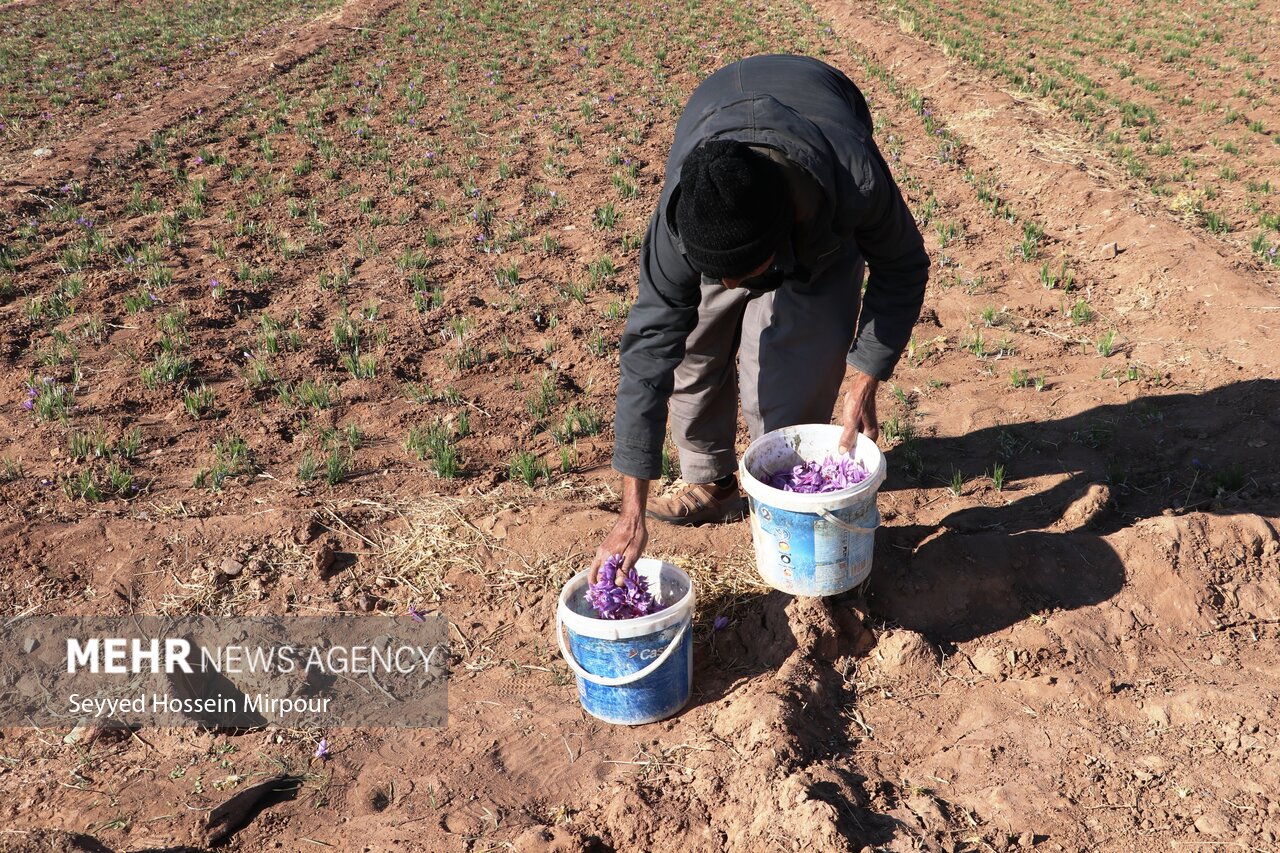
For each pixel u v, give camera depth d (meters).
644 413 2.98
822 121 2.90
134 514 4.41
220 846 2.84
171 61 16.38
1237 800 2.79
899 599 3.65
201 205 8.79
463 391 5.70
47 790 3.07
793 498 3.15
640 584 3.20
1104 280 6.76
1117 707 3.20
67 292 6.94
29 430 5.23
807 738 3.06
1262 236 6.84
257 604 3.85
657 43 16.22
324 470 4.78
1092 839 2.71
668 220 2.70
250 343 6.30
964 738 3.10
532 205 8.85
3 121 12.20
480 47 16.48
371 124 11.72
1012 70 13.07
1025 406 5.11
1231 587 3.66
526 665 3.54
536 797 2.97
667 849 2.74
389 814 2.92
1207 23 16.28
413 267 7.53
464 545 4.14
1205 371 5.28
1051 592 3.66
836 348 3.53
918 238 3.18
